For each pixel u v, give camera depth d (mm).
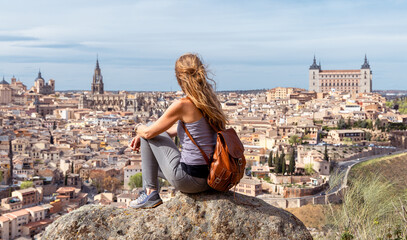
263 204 3498
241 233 3295
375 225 4156
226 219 3309
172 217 3342
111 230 3311
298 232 3363
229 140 3199
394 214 4191
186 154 3273
